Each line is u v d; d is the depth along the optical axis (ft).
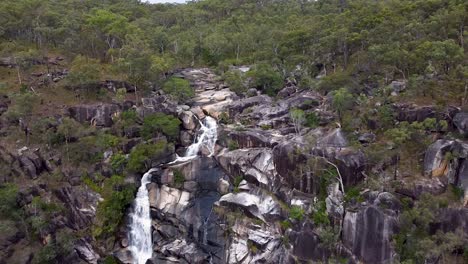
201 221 204.74
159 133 233.76
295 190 176.24
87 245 202.69
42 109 238.68
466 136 160.35
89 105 244.01
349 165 164.66
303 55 283.59
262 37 356.18
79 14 345.51
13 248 194.29
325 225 161.99
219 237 194.49
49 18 317.01
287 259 166.71
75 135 224.53
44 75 272.51
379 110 185.98
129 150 228.84
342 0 419.95
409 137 164.14
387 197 152.97
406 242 145.79
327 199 165.27
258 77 270.26
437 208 144.05
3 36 307.58
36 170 217.77
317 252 161.48
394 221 149.18
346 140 179.11
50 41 319.06
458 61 180.75
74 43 301.43
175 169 213.05
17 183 212.84
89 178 217.36
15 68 278.87
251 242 178.19
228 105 247.29
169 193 212.43
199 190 211.82
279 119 218.38
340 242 158.40
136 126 236.84
